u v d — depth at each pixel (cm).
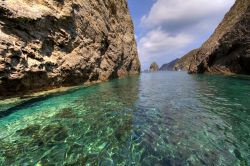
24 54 1202
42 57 1367
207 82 2189
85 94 1572
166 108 1116
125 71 4106
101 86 2097
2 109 1025
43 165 550
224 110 1007
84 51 2055
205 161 555
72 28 1844
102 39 2658
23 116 953
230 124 813
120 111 1061
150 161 561
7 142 686
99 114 1003
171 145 652
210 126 804
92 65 2244
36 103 1195
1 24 1087
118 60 3391
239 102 1142
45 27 1445
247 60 2286
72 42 1825
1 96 1097
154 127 814
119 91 1769
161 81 2858
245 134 715
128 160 568
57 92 1532
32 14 1288
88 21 2231
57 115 979
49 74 1432
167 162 555
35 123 863
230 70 2738
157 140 690
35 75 1277
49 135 739
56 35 1581
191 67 5319
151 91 1791
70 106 1159
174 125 833
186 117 934
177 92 1683
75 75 1825
